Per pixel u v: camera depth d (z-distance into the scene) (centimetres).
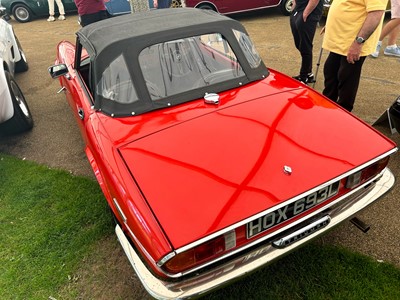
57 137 390
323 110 215
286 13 834
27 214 279
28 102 480
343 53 307
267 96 225
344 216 191
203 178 167
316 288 202
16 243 253
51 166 339
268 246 175
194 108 214
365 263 213
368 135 197
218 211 154
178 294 154
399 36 610
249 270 165
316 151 183
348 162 180
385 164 196
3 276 229
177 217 153
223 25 249
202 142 187
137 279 219
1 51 439
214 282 159
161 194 162
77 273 227
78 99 268
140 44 223
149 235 150
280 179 168
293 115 207
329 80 351
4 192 306
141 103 214
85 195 293
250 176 168
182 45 232
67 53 373
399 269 208
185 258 148
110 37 233
